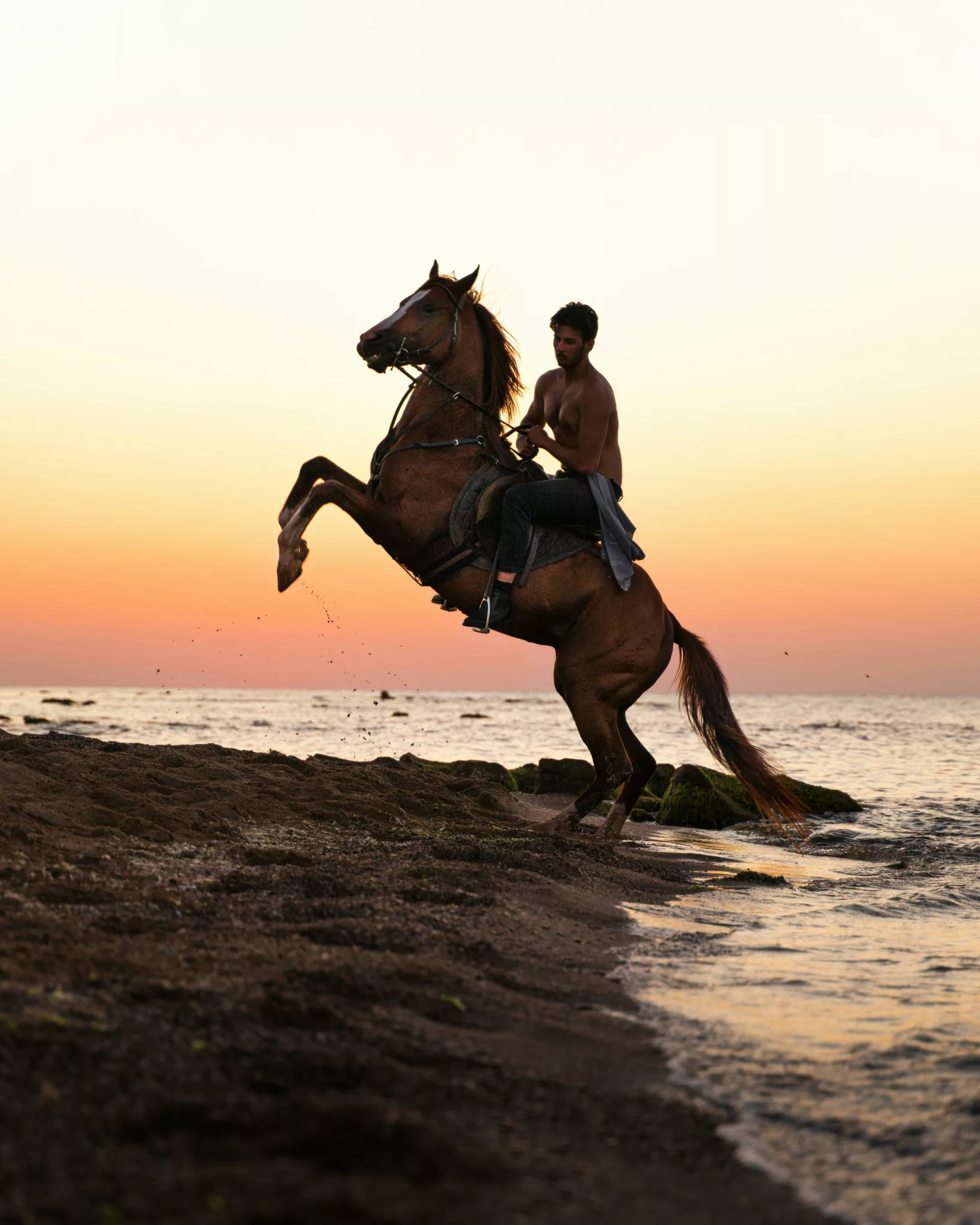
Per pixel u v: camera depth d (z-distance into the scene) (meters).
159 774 7.87
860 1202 2.23
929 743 36.34
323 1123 2.21
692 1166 2.36
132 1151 2.09
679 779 12.12
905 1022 3.60
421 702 108.12
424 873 5.22
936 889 7.17
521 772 13.53
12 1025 2.54
